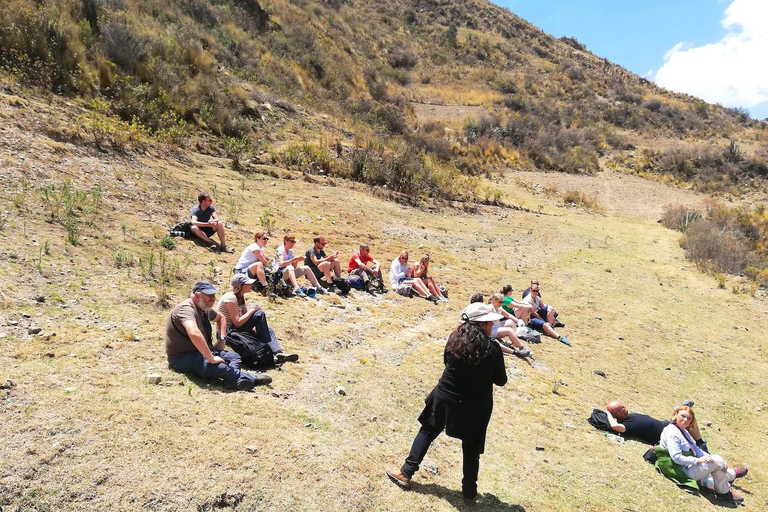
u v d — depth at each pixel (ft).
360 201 49.80
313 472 13.25
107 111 43.60
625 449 19.69
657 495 16.78
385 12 185.98
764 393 28.96
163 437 12.97
